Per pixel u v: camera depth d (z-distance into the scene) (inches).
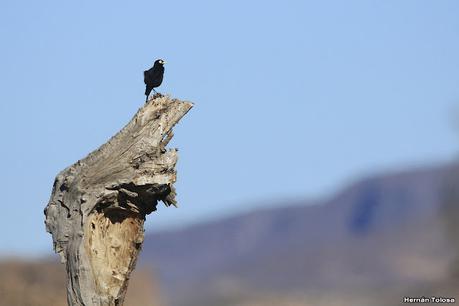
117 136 1610.5
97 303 1573.6
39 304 2938.0
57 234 1581.0
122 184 1588.3
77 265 1569.9
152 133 1611.7
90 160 1600.6
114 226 1611.7
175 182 1630.2
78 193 1577.3
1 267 3211.1
